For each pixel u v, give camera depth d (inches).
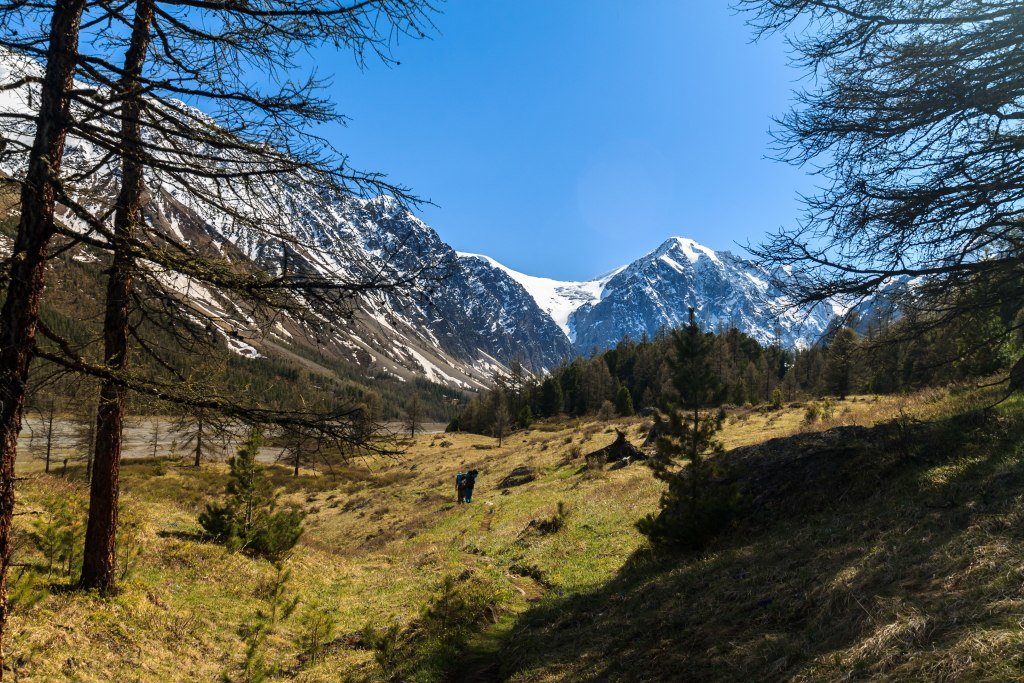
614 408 3437.5
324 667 412.8
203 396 198.7
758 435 1274.6
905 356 422.0
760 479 519.8
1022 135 341.4
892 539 306.8
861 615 227.5
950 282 354.9
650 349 4687.5
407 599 574.2
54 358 187.9
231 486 672.4
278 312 200.1
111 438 390.6
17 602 331.0
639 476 952.3
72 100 191.5
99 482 390.3
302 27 206.1
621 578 471.8
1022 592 193.9
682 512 486.6
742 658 238.1
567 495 999.6
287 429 203.6
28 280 178.2
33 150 176.6
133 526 561.3
